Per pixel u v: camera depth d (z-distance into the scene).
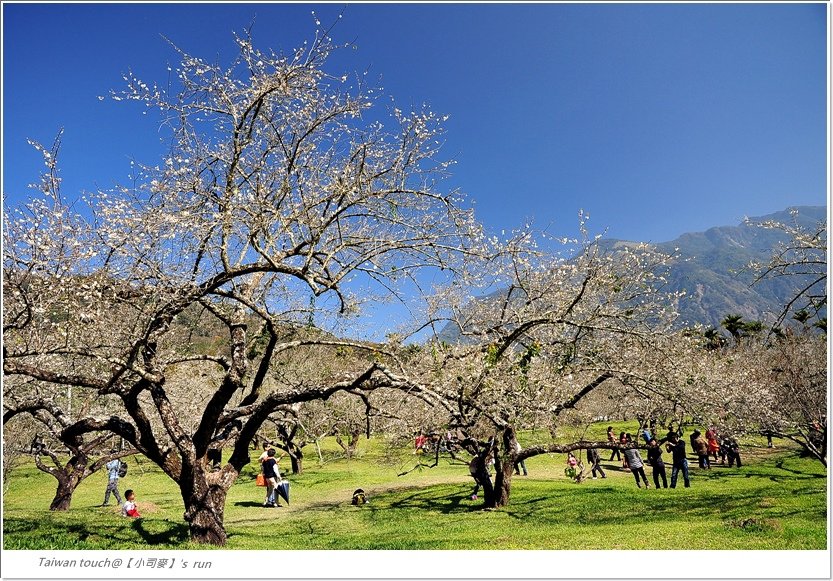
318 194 9.41
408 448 18.22
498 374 11.55
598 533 9.55
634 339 12.03
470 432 13.62
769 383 15.59
